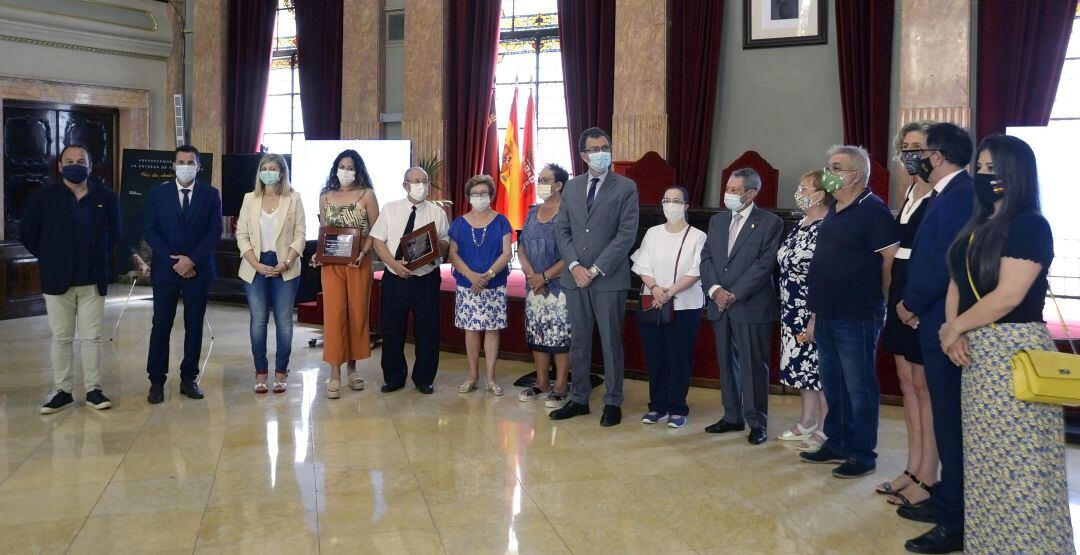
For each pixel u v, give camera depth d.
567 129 9.20
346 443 4.50
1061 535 2.64
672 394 4.94
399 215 5.59
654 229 5.00
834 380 4.14
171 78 11.72
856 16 7.55
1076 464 4.26
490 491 3.78
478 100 9.38
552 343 5.36
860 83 7.57
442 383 5.98
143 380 5.92
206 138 11.26
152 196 5.33
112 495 3.69
